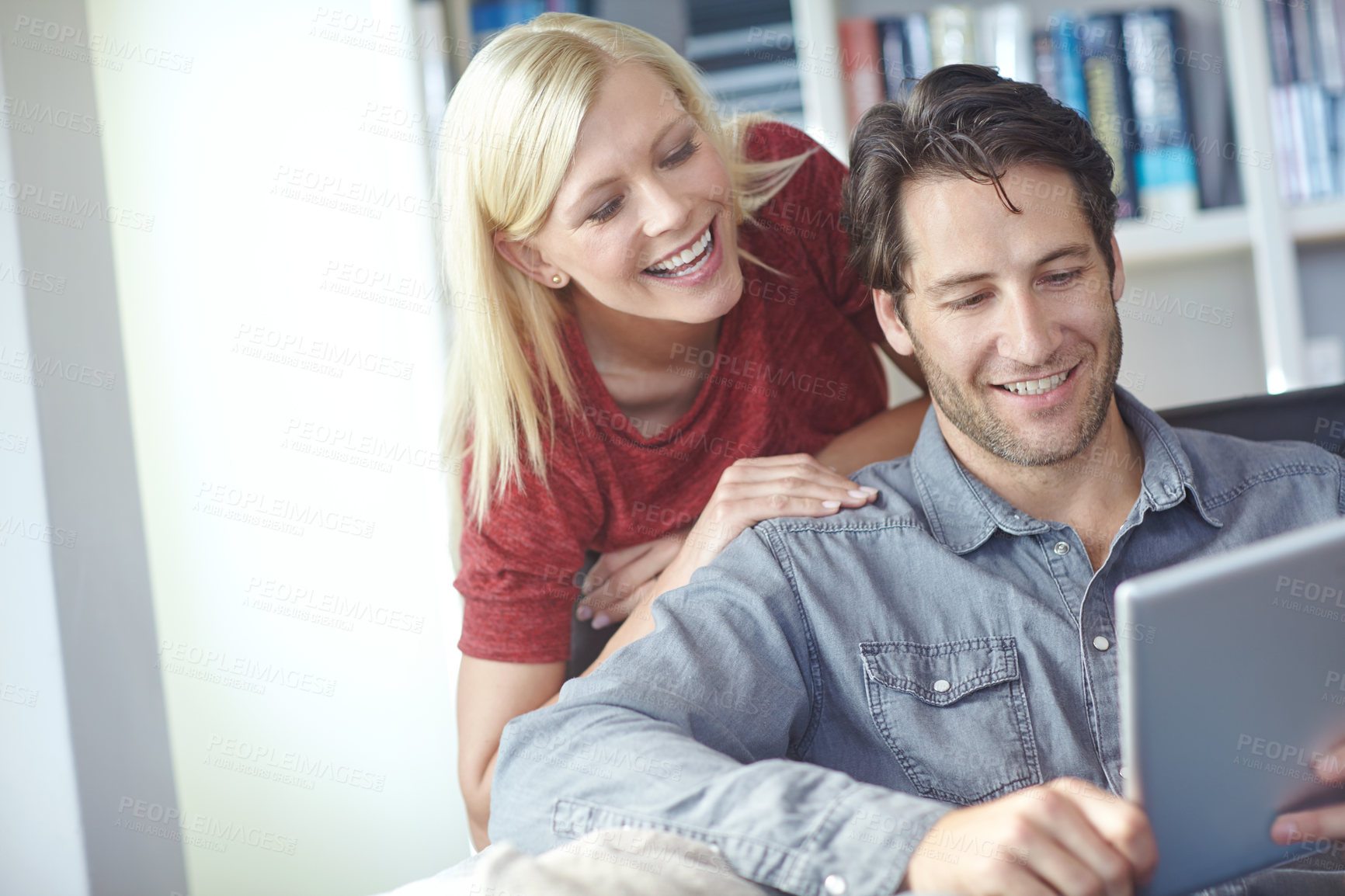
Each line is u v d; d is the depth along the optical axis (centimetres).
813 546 109
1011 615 105
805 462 124
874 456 146
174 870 165
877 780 104
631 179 125
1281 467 112
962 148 99
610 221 127
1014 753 101
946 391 106
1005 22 223
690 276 130
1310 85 220
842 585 107
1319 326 238
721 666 100
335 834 192
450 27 221
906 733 103
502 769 94
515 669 141
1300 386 220
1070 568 107
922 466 114
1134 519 106
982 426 105
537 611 142
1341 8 218
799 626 106
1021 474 108
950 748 102
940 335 104
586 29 129
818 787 79
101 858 150
